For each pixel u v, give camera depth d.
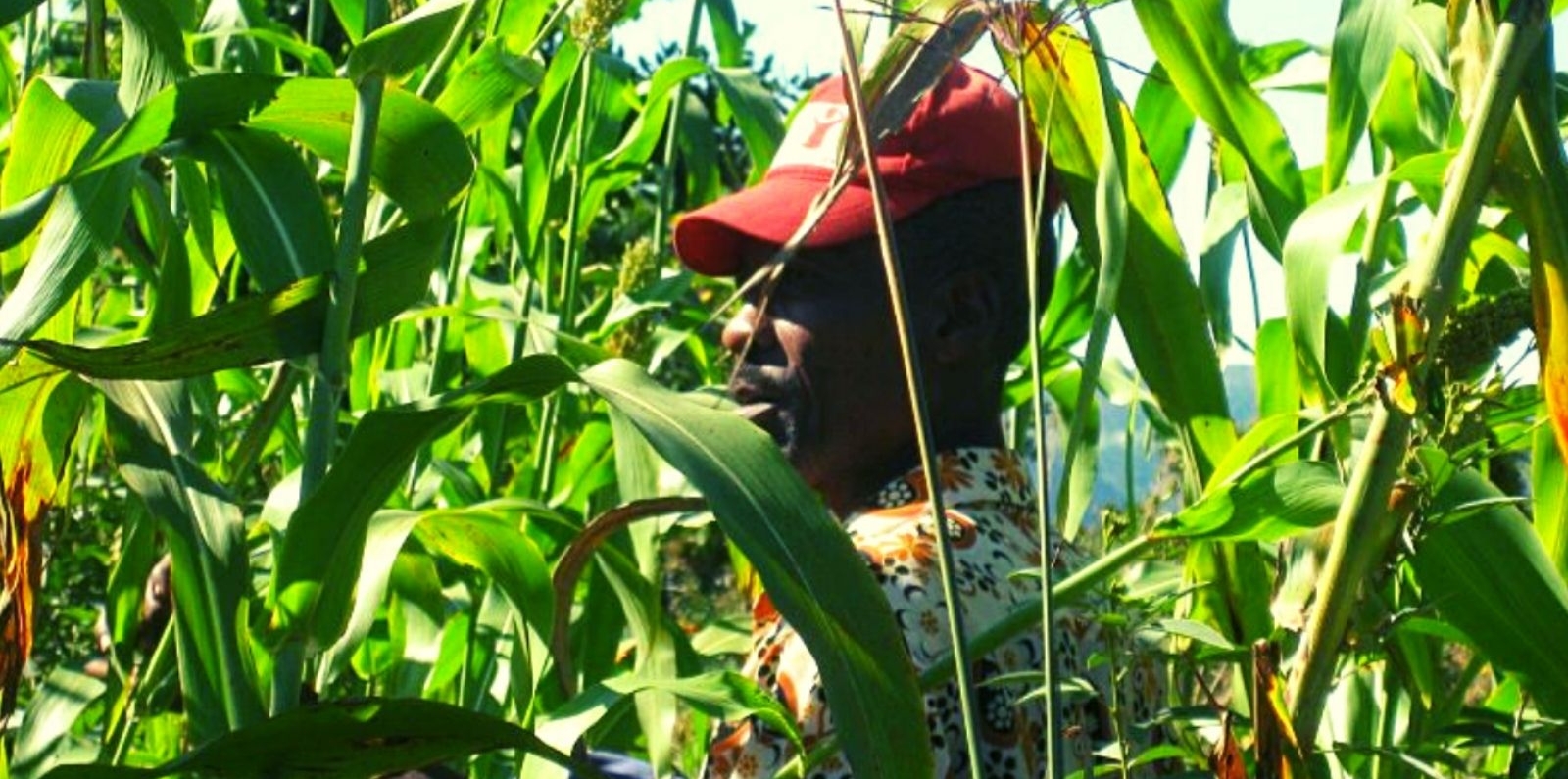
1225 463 2.18
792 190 2.33
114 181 2.04
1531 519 2.45
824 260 2.27
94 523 3.78
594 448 3.63
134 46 2.10
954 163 2.24
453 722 1.75
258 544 3.38
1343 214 2.03
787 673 2.05
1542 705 2.06
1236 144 2.36
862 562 1.61
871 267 2.26
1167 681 2.46
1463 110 1.71
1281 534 1.84
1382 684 2.55
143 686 2.52
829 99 2.44
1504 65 1.61
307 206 2.09
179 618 2.00
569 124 3.91
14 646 2.10
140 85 2.10
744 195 2.37
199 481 2.03
